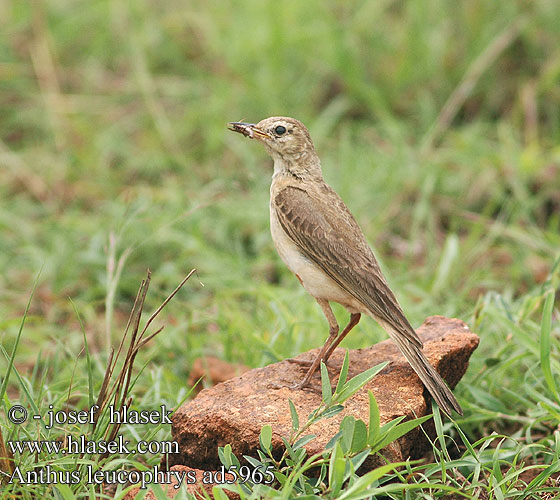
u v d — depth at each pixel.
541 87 16.66
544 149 16.14
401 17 18.22
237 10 18.64
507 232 13.66
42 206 15.86
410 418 8.13
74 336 12.12
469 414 9.54
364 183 15.28
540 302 10.58
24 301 13.41
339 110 17.14
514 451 8.51
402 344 8.51
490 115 17.23
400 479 7.67
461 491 7.67
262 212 14.52
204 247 13.54
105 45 19.11
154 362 11.20
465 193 15.21
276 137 9.95
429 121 16.88
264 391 8.52
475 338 9.24
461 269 13.53
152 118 17.48
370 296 8.84
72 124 17.38
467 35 17.56
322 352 8.91
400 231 14.92
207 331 12.17
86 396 9.46
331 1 18.53
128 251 11.02
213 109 17.11
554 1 17.27
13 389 10.79
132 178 16.66
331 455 7.31
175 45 18.86
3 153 16.72
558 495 7.99
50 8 19.45
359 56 17.62
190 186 15.88
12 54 18.97
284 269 13.52
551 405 8.92
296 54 17.89
